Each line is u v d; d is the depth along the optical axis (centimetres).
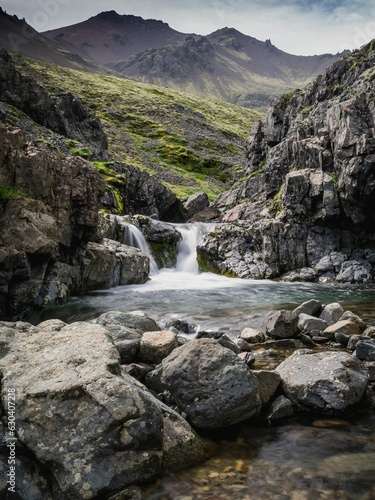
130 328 1193
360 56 4938
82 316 1853
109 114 12912
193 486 568
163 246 3753
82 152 5706
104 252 2552
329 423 752
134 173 5484
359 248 3300
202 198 6128
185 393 747
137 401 596
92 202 2461
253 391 752
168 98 17812
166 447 621
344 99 4119
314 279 3141
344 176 3094
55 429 567
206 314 1856
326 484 566
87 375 617
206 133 13475
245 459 636
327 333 1292
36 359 682
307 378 822
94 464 548
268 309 1977
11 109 5978
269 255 3331
